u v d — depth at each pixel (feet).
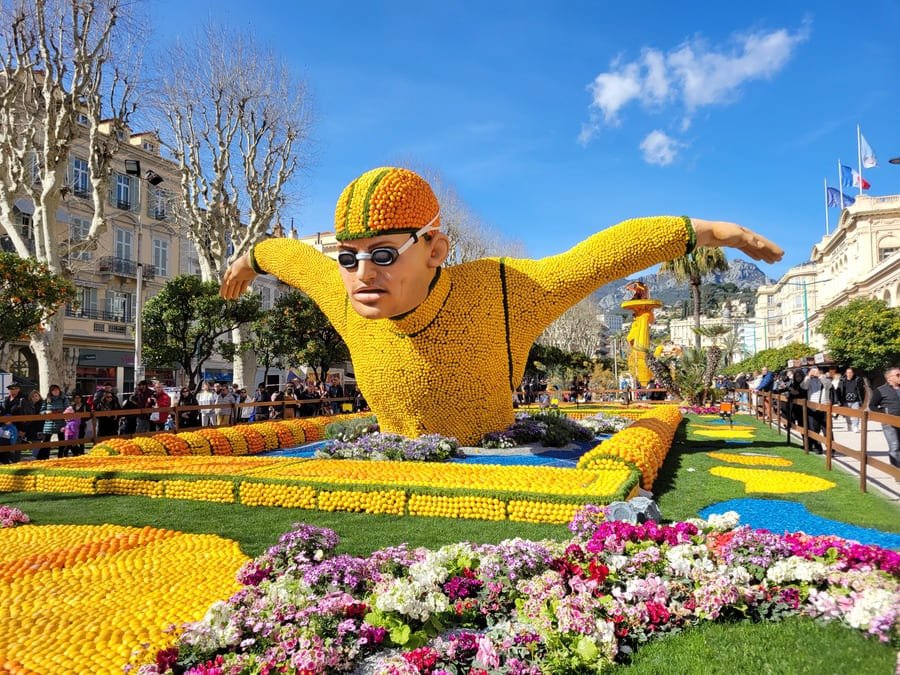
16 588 14.83
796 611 10.99
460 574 12.53
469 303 30.96
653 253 30.99
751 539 12.42
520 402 98.12
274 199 73.00
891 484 25.27
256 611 10.82
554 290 31.63
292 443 42.86
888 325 101.24
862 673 8.95
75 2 53.06
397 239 25.86
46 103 53.42
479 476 22.79
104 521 21.63
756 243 30.66
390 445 30.50
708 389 78.02
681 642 10.37
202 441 36.09
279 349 82.69
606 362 200.13
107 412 38.29
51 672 10.53
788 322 292.20
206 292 67.41
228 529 20.08
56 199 53.93
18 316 43.01
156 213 109.50
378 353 31.35
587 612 10.44
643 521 15.08
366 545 17.43
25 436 39.93
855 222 177.68
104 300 101.04
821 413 40.19
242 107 69.21
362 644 10.43
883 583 10.71
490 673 9.49
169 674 9.65
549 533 18.19
